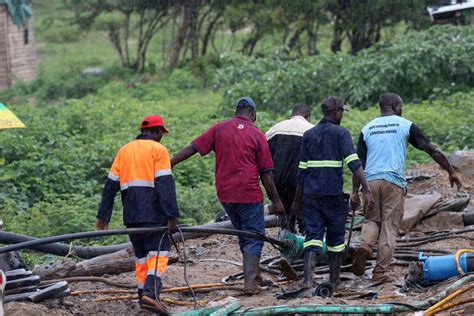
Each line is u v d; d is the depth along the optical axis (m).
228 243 26.59
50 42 122.94
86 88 85.00
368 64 56.69
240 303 18.05
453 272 19.23
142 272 18.77
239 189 19.92
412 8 76.38
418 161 37.47
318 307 16.95
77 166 40.69
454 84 55.03
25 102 82.19
